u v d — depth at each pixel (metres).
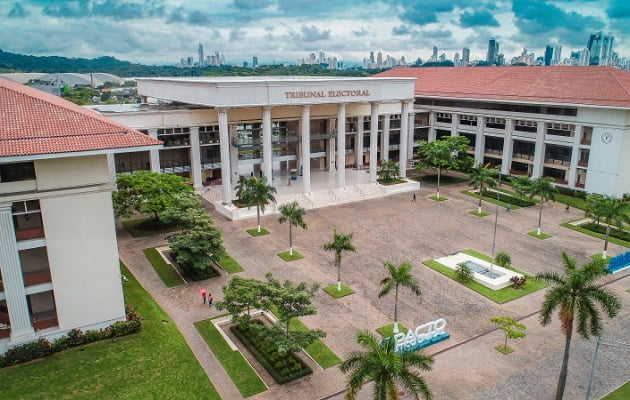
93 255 35.59
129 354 34.50
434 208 69.31
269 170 68.88
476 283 46.44
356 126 89.31
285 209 51.81
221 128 63.78
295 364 33.19
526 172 84.62
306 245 55.38
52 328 35.31
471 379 32.72
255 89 63.84
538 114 78.62
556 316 40.66
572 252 54.16
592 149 72.44
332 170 86.81
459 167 86.00
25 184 32.44
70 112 35.28
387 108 88.50
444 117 96.19
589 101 71.06
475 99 86.38
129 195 57.19
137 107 77.06
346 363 26.69
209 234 46.06
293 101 66.81
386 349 26.64
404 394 30.67
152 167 71.44
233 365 33.72
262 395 30.78
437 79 101.19
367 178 81.88
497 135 86.31
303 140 69.38
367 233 59.31
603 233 59.81
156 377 32.19
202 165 76.38
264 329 33.09
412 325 39.16
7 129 31.84
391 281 36.97
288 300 32.25
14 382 31.20
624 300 43.75
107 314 36.97
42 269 37.78
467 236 58.72
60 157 31.61
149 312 40.09
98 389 30.81
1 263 32.66
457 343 36.91
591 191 73.44
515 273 47.78
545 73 84.88
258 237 57.66
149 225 60.91
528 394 31.28
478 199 74.00
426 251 54.06
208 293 43.94
